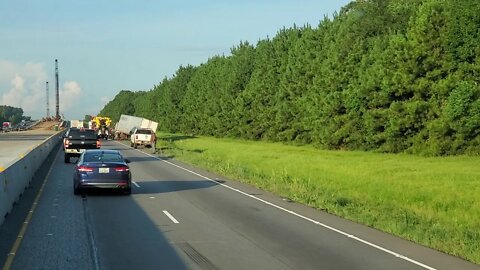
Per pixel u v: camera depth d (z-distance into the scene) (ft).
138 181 88.02
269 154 162.61
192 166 123.65
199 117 352.28
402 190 76.84
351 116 181.06
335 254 35.60
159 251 35.83
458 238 41.50
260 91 264.31
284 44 260.62
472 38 147.43
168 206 58.49
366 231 44.70
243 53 307.78
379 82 170.19
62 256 33.96
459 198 69.46
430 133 148.77
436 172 102.17
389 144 162.61
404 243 39.81
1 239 39.09
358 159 139.95
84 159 68.08
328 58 199.82
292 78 234.99
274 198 67.21
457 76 147.23
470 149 144.56
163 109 437.99
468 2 146.92
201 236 41.39
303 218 51.39
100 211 53.83
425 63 154.71
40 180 84.17
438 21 153.48
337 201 64.13
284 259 33.78
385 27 193.88
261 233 42.98
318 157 148.15
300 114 224.74
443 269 31.91
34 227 44.19
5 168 55.11
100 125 314.96
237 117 281.54
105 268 31.09
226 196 68.74
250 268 31.32
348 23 199.52
